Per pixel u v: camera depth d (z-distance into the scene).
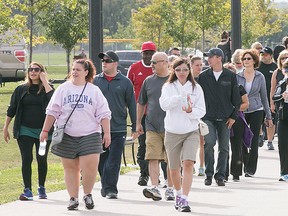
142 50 30.52
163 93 24.39
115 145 26.98
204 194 27.72
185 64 24.27
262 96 33.03
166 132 24.52
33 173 34.28
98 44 31.30
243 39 124.94
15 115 27.03
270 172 33.88
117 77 27.14
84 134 23.83
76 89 23.86
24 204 25.84
